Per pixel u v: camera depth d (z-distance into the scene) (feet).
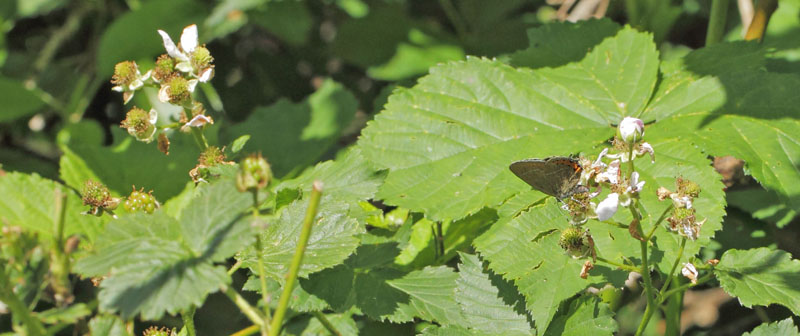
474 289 2.94
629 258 2.91
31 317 2.69
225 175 2.94
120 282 2.66
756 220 3.28
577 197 2.80
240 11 4.22
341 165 3.00
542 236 2.93
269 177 2.68
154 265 2.67
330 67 4.86
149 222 2.71
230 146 3.00
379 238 3.02
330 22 4.93
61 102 4.38
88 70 4.42
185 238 2.69
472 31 4.33
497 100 3.19
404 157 3.13
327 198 2.91
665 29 3.46
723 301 3.84
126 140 3.36
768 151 3.06
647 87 3.19
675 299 3.11
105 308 2.64
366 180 2.97
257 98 4.74
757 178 3.02
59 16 4.73
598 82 3.21
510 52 4.18
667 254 2.92
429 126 3.16
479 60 3.23
